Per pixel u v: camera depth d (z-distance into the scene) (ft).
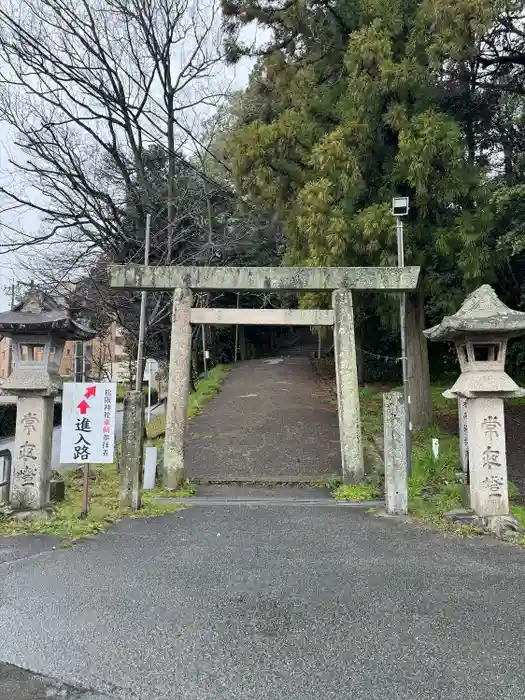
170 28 48.26
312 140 39.37
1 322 22.65
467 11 31.96
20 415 23.17
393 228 33.76
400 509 24.16
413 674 11.07
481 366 22.95
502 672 11.15
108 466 35.91
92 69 46.70
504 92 41.75
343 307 30.94
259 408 54.49
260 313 31.48
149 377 55.06
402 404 24.73
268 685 10.68
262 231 62.34
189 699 10.27
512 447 36.32
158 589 15.30
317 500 27.22
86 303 47.67
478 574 16.66
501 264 40.29
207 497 28.25
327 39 41.47
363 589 15.35
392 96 35.78
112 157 54.03
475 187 34.86
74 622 13.28
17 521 21.97
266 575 16.43
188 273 31.12
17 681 10.89
